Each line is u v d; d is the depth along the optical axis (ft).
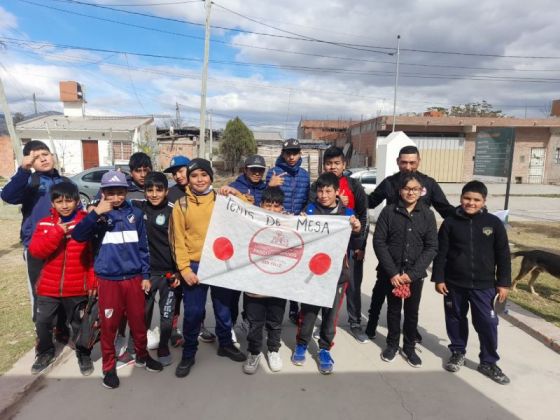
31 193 11.46
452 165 86.84
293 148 13.01
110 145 90.99
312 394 10.21
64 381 10.58
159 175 11.44
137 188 13.58
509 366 11.70
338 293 11.28
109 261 9.95
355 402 9.90
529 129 85.46
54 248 10.21
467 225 11.15
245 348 12.71
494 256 11.03
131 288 10.30
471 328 14.21
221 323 11.63
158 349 11.59
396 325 11.90
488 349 11.06
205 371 11.21
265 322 11.50
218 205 10.87
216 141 126.31
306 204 13.80
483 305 10.96
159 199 11.40
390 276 11.35
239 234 10.95
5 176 90.43
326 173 11.49
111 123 98.89
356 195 13.03
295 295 10.97
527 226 36.63
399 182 12.35
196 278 10.72
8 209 39.75
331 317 11.24
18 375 10.48
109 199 9.89
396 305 11.78
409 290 11.34
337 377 11.03
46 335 10.77
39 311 10.62
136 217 10.36
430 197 12.90
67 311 11.04
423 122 83.71
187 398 9.95
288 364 11.66
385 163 29.04
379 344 13.08
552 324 14.05
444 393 10.33
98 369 11.20
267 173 13.87
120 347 12.02
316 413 9.45
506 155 24.57
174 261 11.07
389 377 11.07
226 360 11.85
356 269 13.29
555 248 27.02
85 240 9.95
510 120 84.33
